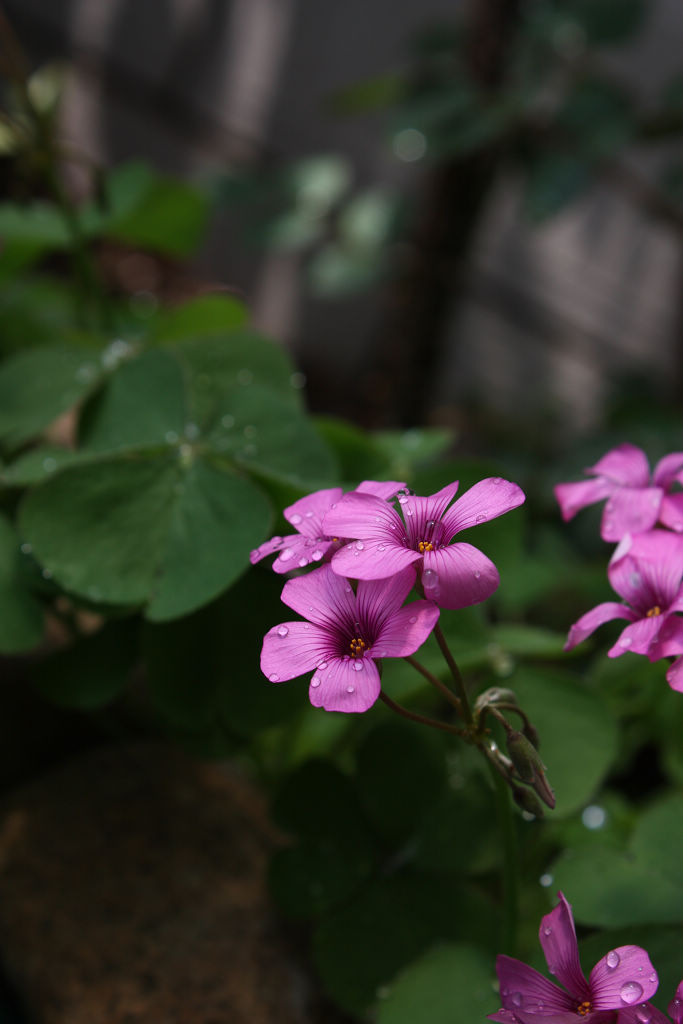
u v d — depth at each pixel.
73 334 0.37
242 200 0.60
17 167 0.38
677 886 0.27
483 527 0.31
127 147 0.98
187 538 0.28
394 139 0.54
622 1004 0.23
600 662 0.33
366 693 0.23
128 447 0.29
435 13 0.78
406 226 0.62
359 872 0.29
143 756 0.32
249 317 0.38
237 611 0.29
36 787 0.32
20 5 1.00
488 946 0.28
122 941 0.29
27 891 0.30
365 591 0.24
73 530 0.28
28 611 0.29
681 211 0.68
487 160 0.57
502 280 0.82
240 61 0.88
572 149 0.50
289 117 0.87
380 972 0.28
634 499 0.26
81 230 0.40
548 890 0.27
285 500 0.29
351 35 0.82
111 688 0.30
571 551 0.50
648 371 0.76
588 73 0.51
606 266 0.78
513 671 0.30
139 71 0.94
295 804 0.30
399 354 0.68
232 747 0.29
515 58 0.52
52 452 0.30
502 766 0.24
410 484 0.31
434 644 0.30
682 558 0.25
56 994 0.29
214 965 0.29
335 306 0.86
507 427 0.73
